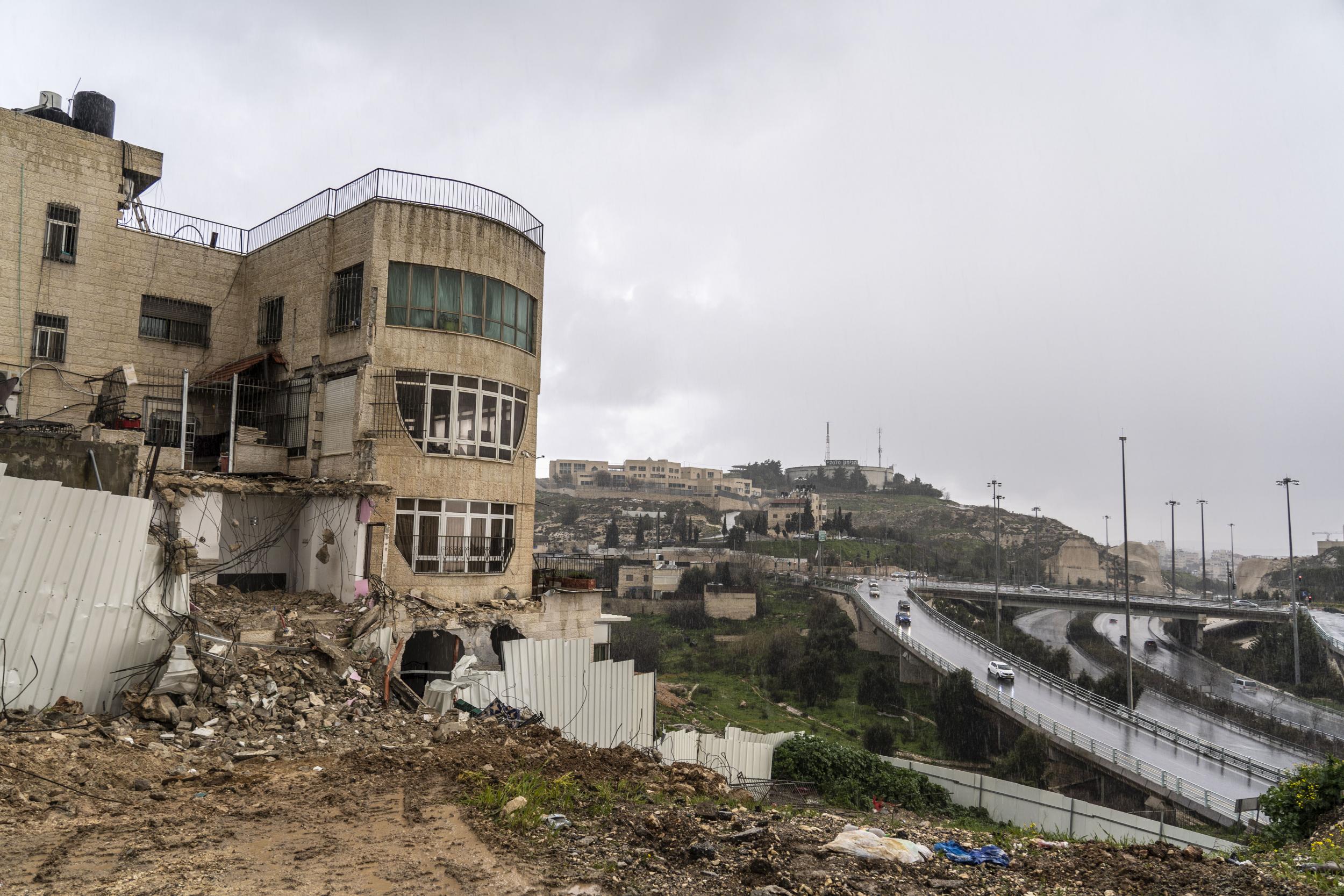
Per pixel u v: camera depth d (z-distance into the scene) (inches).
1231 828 1088.2
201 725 446.0
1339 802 464.1
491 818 318.7
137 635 472.4
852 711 2326.5
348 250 818.2
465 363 818.2
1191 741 1489.9
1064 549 6107.3
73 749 370.3
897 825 396.5
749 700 2388.0
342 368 800.9
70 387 849.5
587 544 5693.9
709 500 7632.9
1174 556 4180.6
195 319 939.3
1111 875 293.3
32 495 426.9
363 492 729.6
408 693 594.9
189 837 282.2
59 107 939.3
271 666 522.6
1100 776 1369.3
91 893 224.5
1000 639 2881.4
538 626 828.6
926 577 4862.2
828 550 5447.8
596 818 330.6
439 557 787.4
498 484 848.9
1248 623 4067.4
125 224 932.0
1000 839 368.5
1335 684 2625.5
